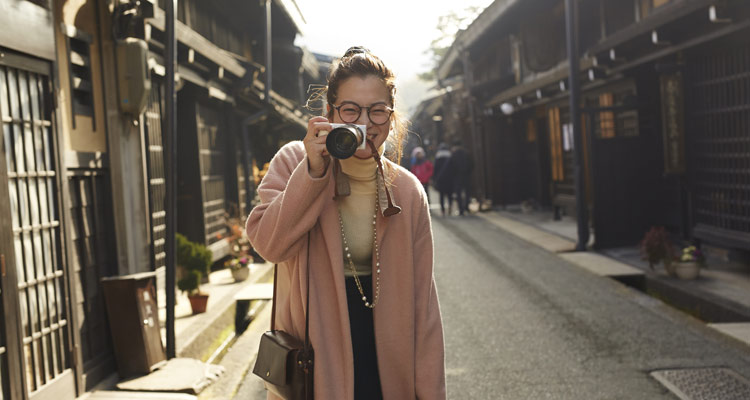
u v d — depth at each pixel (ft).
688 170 26.71
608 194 32.45
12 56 11.37
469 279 26.17
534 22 47.19
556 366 15.19
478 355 16.31
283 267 6.06
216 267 31.89
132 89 16.33
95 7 15.60
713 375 14.10
